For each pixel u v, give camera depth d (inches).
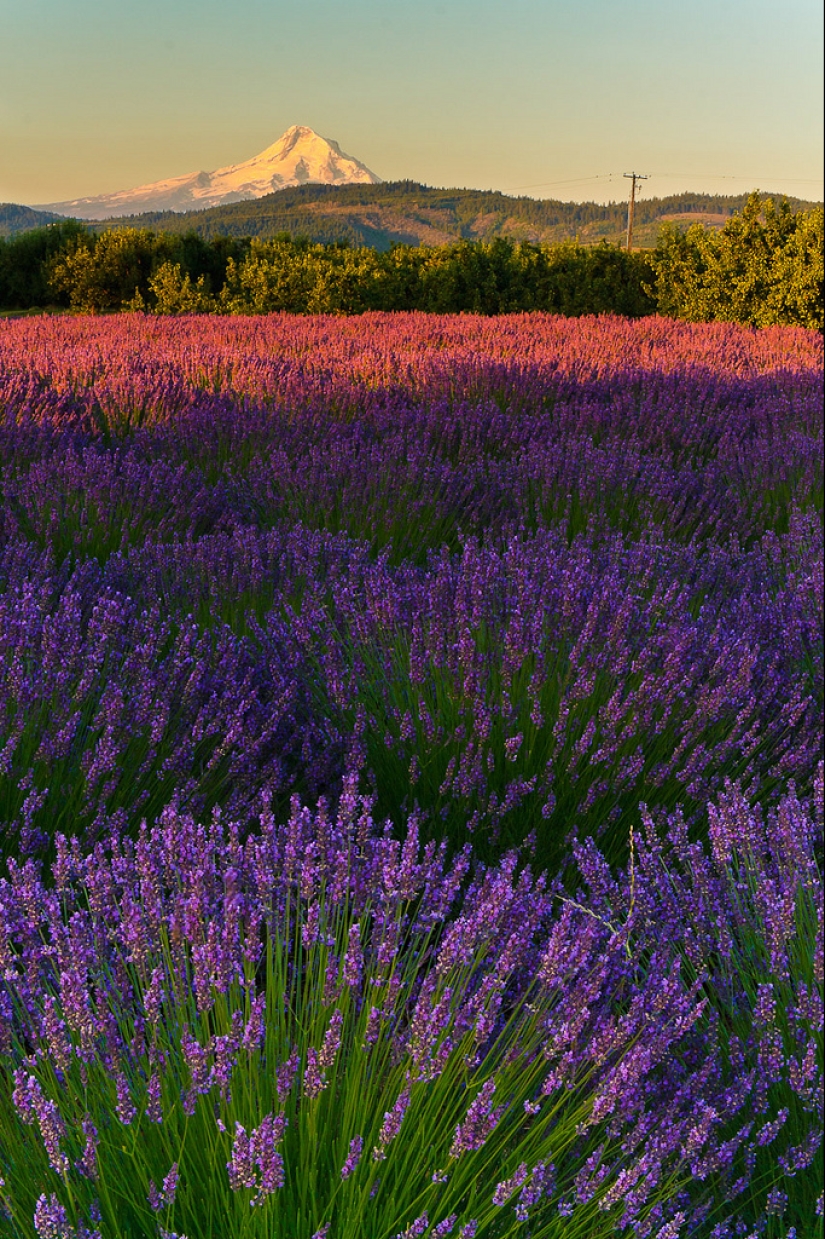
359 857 80.4
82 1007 57.6
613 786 112.3
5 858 95.5
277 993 64.7
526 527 236.7
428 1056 58.3
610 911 81.8
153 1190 52.7
